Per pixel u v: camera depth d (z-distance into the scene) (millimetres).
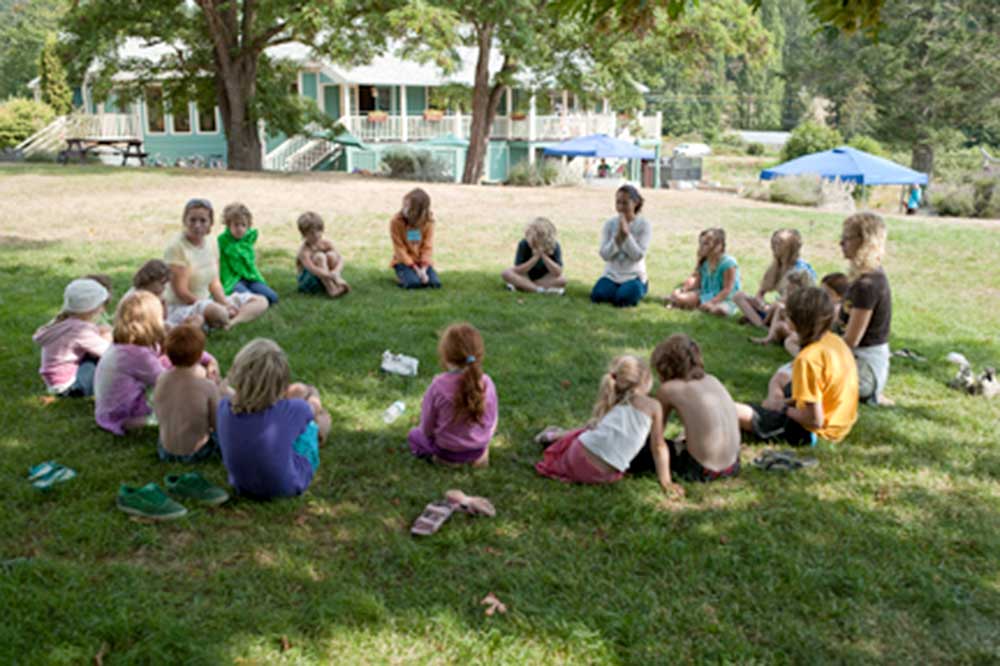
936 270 12156
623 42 24484
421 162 29219
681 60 26016
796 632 3291
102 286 5824
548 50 24281
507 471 4621
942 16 38312
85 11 23859
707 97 91625
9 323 6980
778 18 95938
